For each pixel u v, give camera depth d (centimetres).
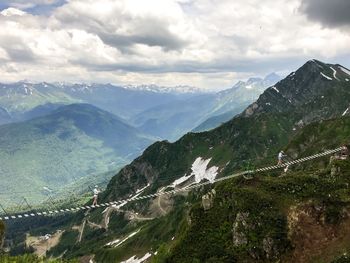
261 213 12106
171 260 12431
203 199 13725
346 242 10862
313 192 12450
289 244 11312
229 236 12275
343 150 17138
